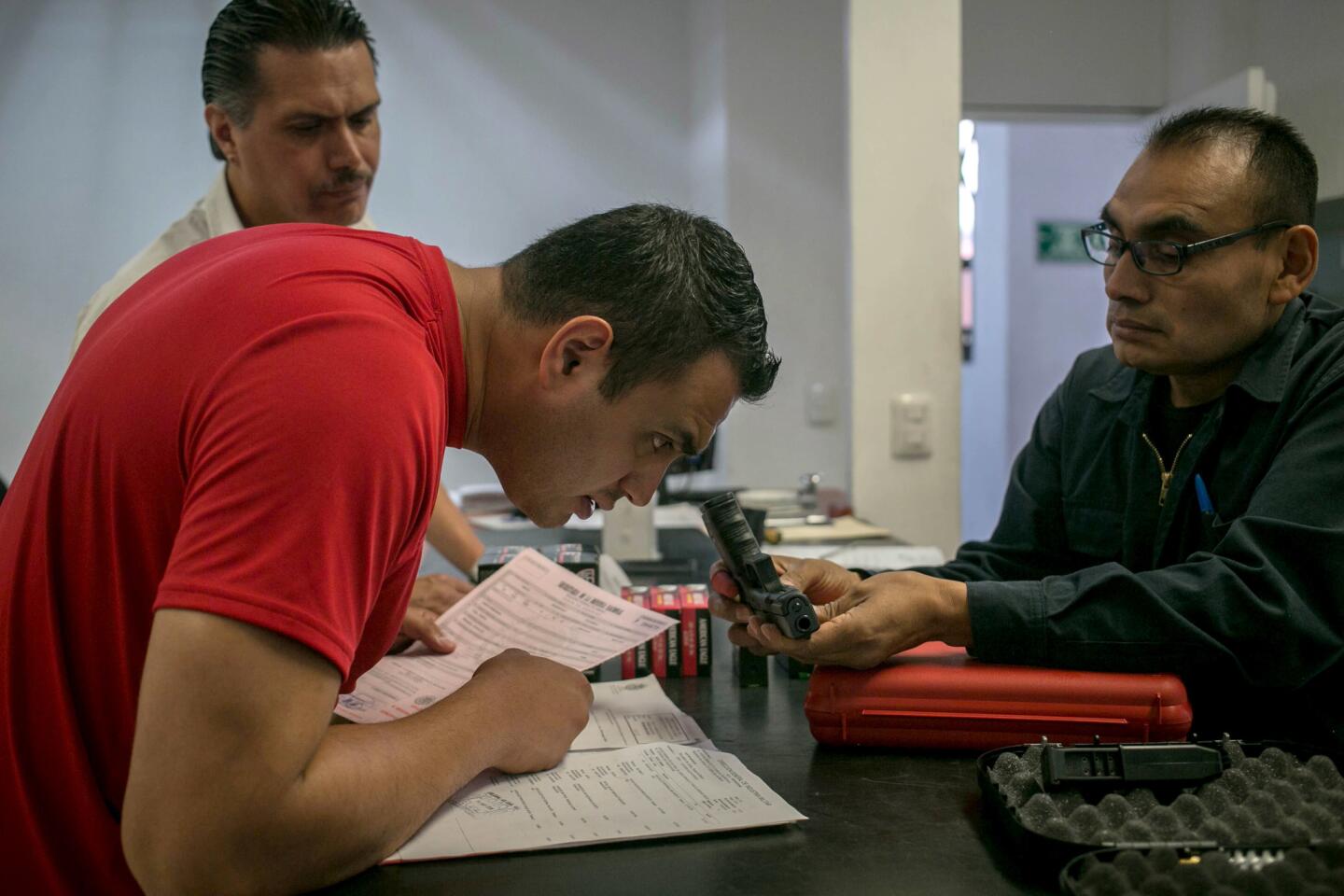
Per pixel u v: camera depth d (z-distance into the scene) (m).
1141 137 1.33
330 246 0.80
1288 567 1.04
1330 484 1.06
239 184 1.83
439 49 4.22
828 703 1.03
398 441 0.70
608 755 1.00
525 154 4.33
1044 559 1.51
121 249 3.89
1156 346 1.20
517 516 2.88
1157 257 1.17
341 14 1.70
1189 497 1.28
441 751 0.83
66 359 3.87
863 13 2.95
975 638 1.05
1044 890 0.74
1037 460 1.52
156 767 0.65
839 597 1.12
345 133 1.73
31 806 0.77
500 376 0.86
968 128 5.42
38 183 3.82
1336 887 0.66
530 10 4.29
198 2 3.86
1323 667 1.02
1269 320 1.20
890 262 3.01
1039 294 5.40
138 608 0.75
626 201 4.45
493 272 0.89
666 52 4.43
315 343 0.70
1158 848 0.69
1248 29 3.52
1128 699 1.00
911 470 3.07
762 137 4.06
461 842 0.81
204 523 0.66
